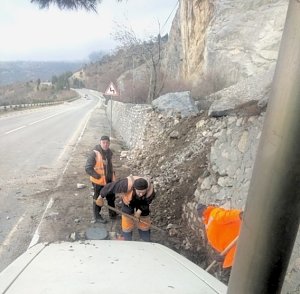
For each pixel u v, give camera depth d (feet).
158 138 36.09
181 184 22.57
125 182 15.81
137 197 15.96
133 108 49.70
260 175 4.32
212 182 17.61
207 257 15.56
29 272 5.79
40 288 5.19
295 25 4.02
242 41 38.09
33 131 63.57
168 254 7.80
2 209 21.75
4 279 5.50
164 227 19.43
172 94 40.14
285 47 4.13
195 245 16.99
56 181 29.04
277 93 4.17
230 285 4.68
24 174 30.96
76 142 52.60
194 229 17.85
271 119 4.23
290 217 4.21
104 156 19.45
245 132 15.53
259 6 37.88
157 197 22.91
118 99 96.78
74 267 6.11
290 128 4.06
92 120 102.12
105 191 16.19
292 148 4.08
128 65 99.19
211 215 12.21
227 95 22.70
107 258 6.74
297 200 4.18
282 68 4.14
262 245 4.30
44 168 33.76
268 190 4.22
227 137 17.28
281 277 4.40
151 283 5.71
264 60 32.07
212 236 12.01
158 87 63.10
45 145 48.06
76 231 18.54
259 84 21.30
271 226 4.24
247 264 4.41
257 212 4.32
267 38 33.24
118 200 23.04
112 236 17.65
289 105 4.05
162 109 38.65
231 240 11.71
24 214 21.04
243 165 15.01
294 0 4.04
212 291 5.81
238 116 16.94
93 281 5.56
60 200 24.00
